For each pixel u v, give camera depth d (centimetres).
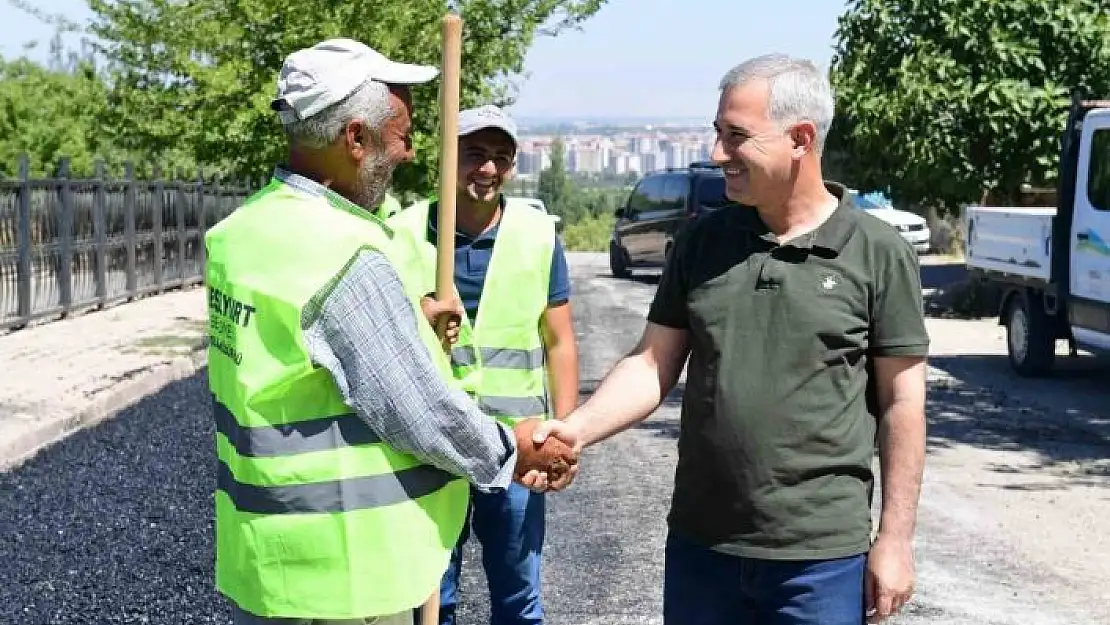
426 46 1867
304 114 311
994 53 2055
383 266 305
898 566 345
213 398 327
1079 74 2089
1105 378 1429
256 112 1827
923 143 2100
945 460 995
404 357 303
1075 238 1332
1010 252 1465
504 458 317
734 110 353
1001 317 1489
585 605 628
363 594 306
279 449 304
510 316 482
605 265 3497
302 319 299
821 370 350
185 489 869
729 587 356
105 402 1170
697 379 360
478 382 341
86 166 3344
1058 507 842
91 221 1986
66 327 1753
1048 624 610
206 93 1862
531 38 1930
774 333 352
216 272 317
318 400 305
